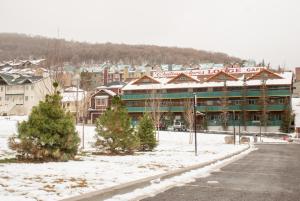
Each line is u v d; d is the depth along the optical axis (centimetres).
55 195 857
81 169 1412
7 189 916
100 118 2475
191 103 6994
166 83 8444
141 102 8288
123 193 990
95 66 16112
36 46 15862
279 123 7494
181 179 1297
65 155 1762
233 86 7744
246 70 9381
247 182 1255
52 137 1731
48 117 1777
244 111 7581
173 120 7869
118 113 2483
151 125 3055
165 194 996
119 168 1494
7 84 8925
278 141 6028
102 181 1105
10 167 1412
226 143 4731
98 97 8844
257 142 5794
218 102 7812
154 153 2650
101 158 2034
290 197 982
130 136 2503
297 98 9512
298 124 7306
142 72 13450
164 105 7950
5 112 8831
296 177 1425
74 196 849
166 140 5103
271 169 1733
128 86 8550
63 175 1218
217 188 1111
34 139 1745
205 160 2019
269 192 1055
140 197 943
